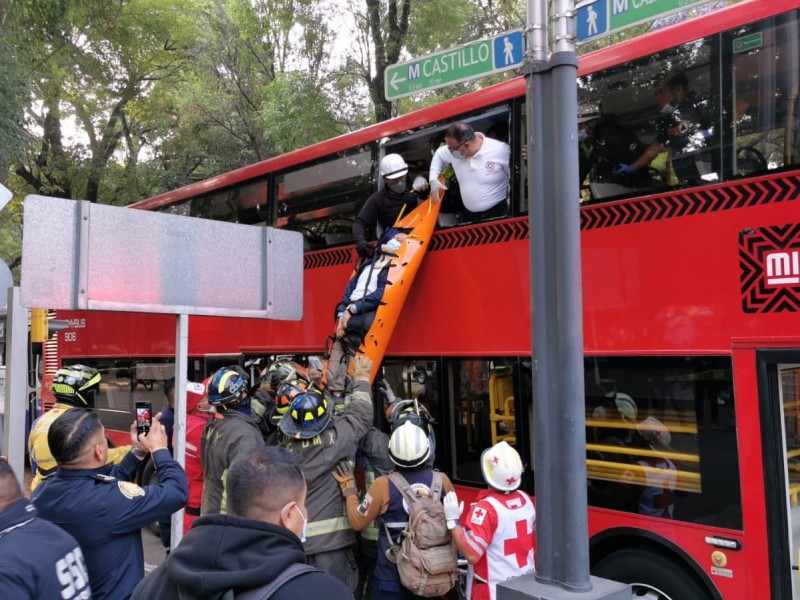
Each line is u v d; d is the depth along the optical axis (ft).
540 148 9.48
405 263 18.79
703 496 13.57
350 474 13.84
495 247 17.71
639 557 14.64
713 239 13.76
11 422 12.73
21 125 34.24
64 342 38.45
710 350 13.60
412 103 47.52
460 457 18.25
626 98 15.75
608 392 15.26
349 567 13.97
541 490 8.93
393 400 19.27
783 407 12.96
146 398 31.76
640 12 9.31
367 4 45.55
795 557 12.58
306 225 24.23
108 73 56.39
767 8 13.79
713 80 14.33
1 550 7.30
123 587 9.95
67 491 9.75
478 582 12.66
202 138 59.93
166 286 12.27
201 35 59.41
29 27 43.68
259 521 6.29
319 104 44.11
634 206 15.06
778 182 13.03
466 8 44.83
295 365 20.59
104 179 61.72
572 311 8.84
